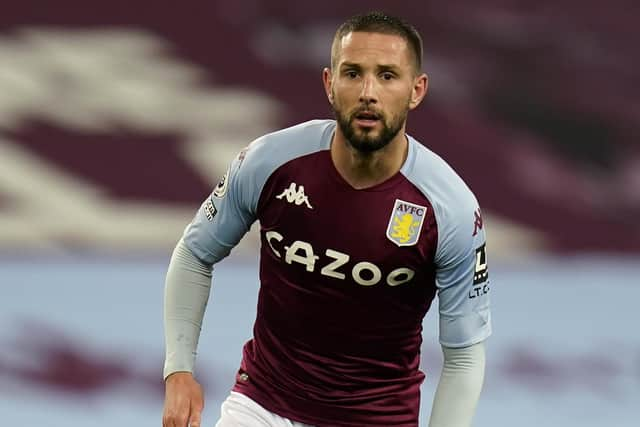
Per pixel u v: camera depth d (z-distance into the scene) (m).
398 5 54.81
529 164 49.44
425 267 14.76
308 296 14.89
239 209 15.16
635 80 53.53
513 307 37.12
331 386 15.35
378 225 14.46
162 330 32.59
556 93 52.41
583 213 47.41
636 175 49.53
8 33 51.84
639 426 27.91
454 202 14.55
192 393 15.30
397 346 15.31
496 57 53.53
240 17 54.22
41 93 49.47
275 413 15.61
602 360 32.09
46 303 34.69
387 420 15.59
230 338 31.95
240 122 49.56
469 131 50.56
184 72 51.69
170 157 47.59
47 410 27.66
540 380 30.28
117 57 51.69
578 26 54.97
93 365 29.86
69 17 53.16
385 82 13.85
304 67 52.75
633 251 45.59
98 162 46.97
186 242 15.80
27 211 43.78
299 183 14.59
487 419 27.69
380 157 14.27
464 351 15.12
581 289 40.19
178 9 54.16
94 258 41.19
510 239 45.50
